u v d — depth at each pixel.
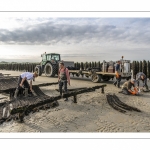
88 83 11.02
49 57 15.60
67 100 6.27
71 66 14.87
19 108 3.95
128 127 3.90
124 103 5.93
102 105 5.73
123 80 13.48
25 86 6.42
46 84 7.86
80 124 4.05
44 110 5.07
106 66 10.82
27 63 30.98
